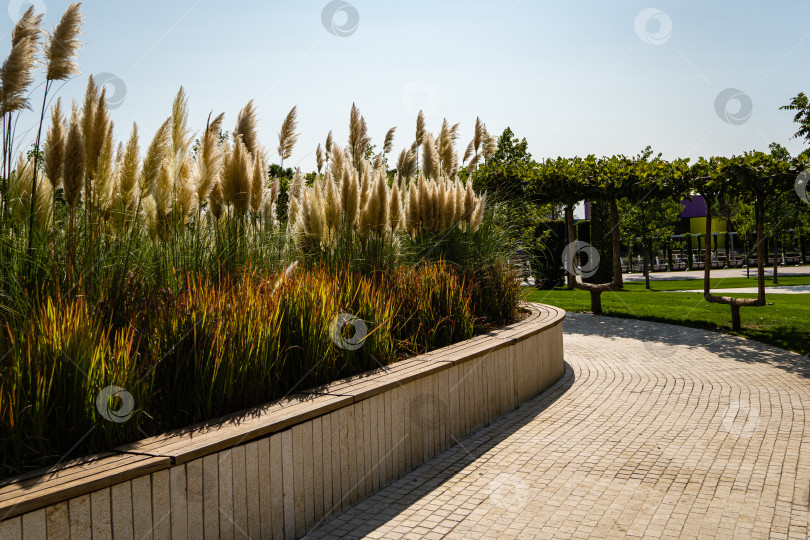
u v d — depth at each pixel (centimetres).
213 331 390
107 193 457
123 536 273
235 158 557
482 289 802
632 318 1404
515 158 1889
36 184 436
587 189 1372
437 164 923
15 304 355
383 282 634
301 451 376
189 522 303
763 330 1195
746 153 1136
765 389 747
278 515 357
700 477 459
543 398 732
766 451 516
